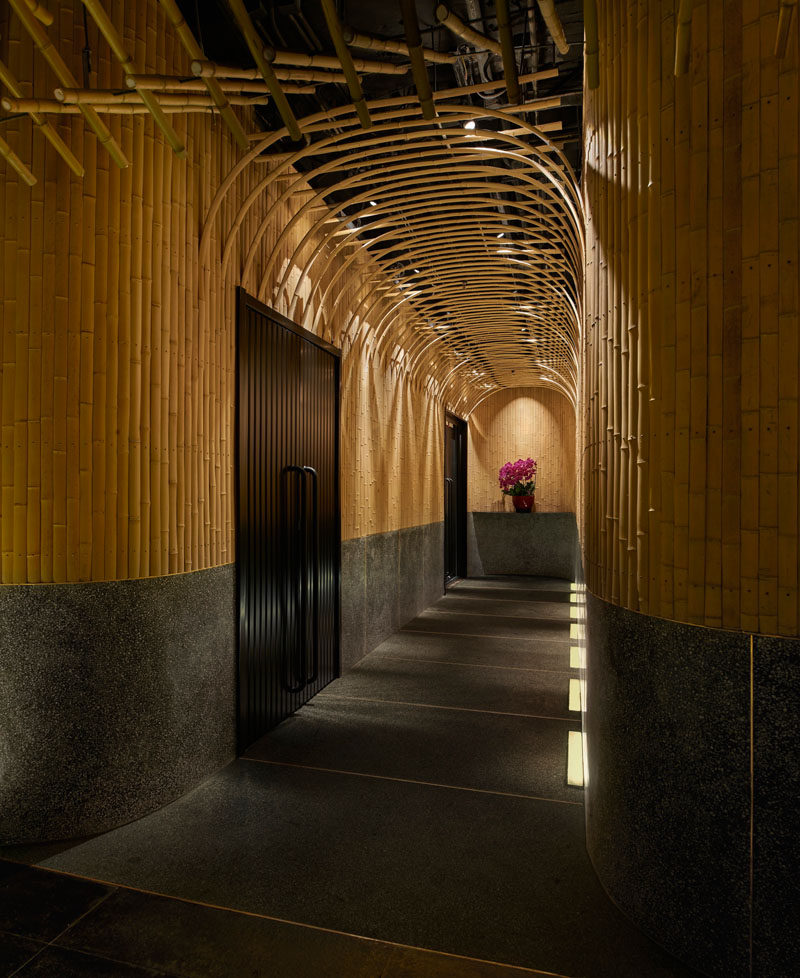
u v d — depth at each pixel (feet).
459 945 6.34
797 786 5.30
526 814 9.05
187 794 9.59
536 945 6.34
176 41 9.37
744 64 5.46
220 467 10.61
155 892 7.18
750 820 5.49
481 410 37.40
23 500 8.29
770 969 5.38
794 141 5.23
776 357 5.33
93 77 8.41
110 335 8.61
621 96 6.95
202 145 10.09
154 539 9.07
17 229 8.36
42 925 6.59
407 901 7.05
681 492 5.90
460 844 8.25
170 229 9.42
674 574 5.98
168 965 6.04
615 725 6.91
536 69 9.75
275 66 8.99
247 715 11.37
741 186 5.52
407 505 23.16
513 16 8.71
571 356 22.09
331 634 15.76
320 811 9.10
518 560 36.50
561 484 36.22
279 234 12.73
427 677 16.01
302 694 13.83
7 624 8.20
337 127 8.75
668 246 6.07
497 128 11.85
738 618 5.56
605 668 7.23
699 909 5.85
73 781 8.33
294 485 13.55
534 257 15.31
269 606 12.33
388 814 9.02
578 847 8.20
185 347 9.73
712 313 5.70
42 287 8.34
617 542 6.89
